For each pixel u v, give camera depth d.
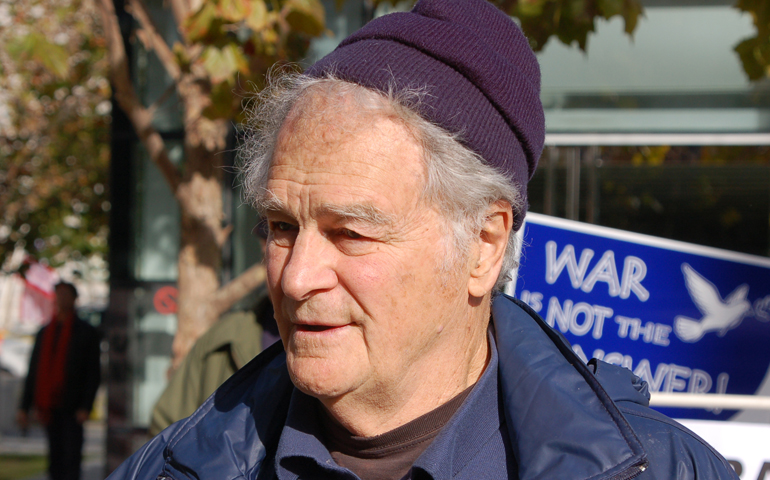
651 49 3.44
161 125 5.11
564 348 1.12
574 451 0.97
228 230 3.29
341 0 3.52
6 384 10.84
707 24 3.42
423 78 1.01
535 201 3.44
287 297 1.03
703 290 2.98
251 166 1.17
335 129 0.99
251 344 2.22
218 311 3.19
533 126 1.09
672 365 2.96
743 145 3.38
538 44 2.99
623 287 2.96
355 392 1.04
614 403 1.01
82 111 8.62
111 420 5.19
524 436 1.02
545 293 2.91
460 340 1.10
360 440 1.08
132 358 5.22
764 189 3.34
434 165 1.00
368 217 0.97
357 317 1.00
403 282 1.00
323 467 1.05
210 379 2.25
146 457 1.25
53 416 6.13
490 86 1.03
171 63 3.33
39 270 10.25
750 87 3.39
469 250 1.06
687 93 3.42
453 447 1.03
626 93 3.44
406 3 3.45
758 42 3.00
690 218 3.38
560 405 1.02
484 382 1.10
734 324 3.00
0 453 9.42
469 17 1.06
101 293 14.79
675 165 3.40
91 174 8.78
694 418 2.96
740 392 2.98
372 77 1.00
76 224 9.05
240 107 3.03
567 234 2.95
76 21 7.56
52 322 6.30
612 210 3.41
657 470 0.97
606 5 2.85
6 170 8.40
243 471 1.14
